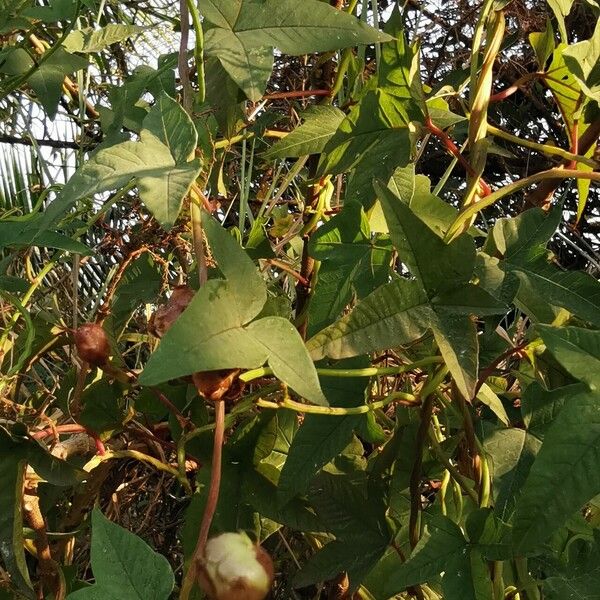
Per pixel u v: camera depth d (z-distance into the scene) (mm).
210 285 296
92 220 498
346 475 486
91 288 780
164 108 350
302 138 492
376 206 501
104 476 509
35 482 474
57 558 508
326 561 448
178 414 466
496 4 431
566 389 429
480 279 405
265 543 630
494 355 466
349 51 524
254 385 508
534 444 427
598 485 307
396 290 368
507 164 1241
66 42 575
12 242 403
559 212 431
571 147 496
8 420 507
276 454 494
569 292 413
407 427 507
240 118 525
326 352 358
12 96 911
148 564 281
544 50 496
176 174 314
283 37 378
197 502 452
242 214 567
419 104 436
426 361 428
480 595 373
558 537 419
